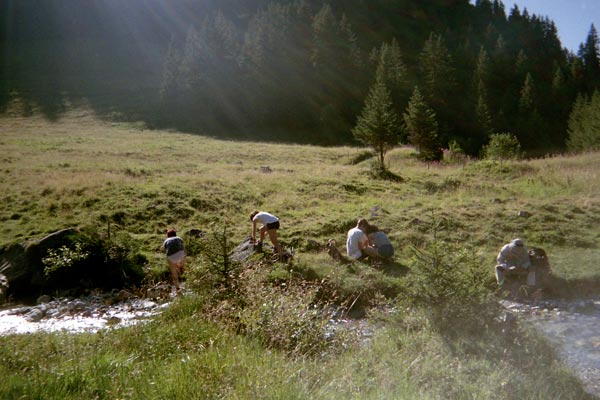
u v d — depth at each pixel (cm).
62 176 2280
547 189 2255
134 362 573
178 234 1675
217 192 2162
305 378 506
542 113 10781
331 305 1051
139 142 4534
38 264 1330
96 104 7681
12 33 12800
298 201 2112
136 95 8275
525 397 516
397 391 486
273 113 7806
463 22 16912
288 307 730
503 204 1933
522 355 611
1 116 6969
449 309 686
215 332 672
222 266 884
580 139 6350
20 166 2558
